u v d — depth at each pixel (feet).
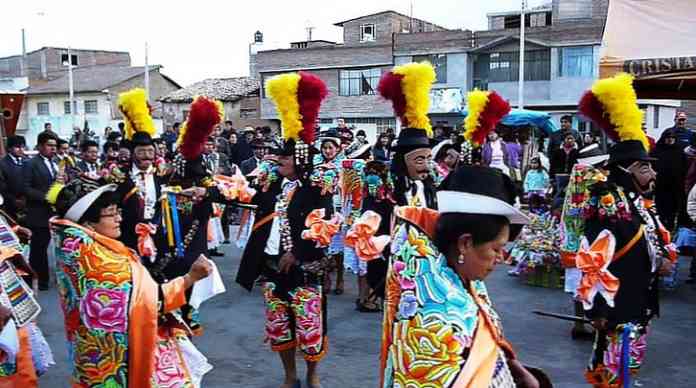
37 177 28.22
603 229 14.43
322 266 16.17
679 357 20.08
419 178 14.10
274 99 16.57
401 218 7.33
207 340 21.70
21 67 185.47
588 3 107.24
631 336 14.29
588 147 21.56
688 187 32.37
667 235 15.64
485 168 7.09
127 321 10.66
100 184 11.55
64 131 148.15
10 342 12.47
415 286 6.91
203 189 17.80
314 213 15.84
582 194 20.68
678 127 40.93
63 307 11.21
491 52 109.91
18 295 13.55
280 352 16.71
